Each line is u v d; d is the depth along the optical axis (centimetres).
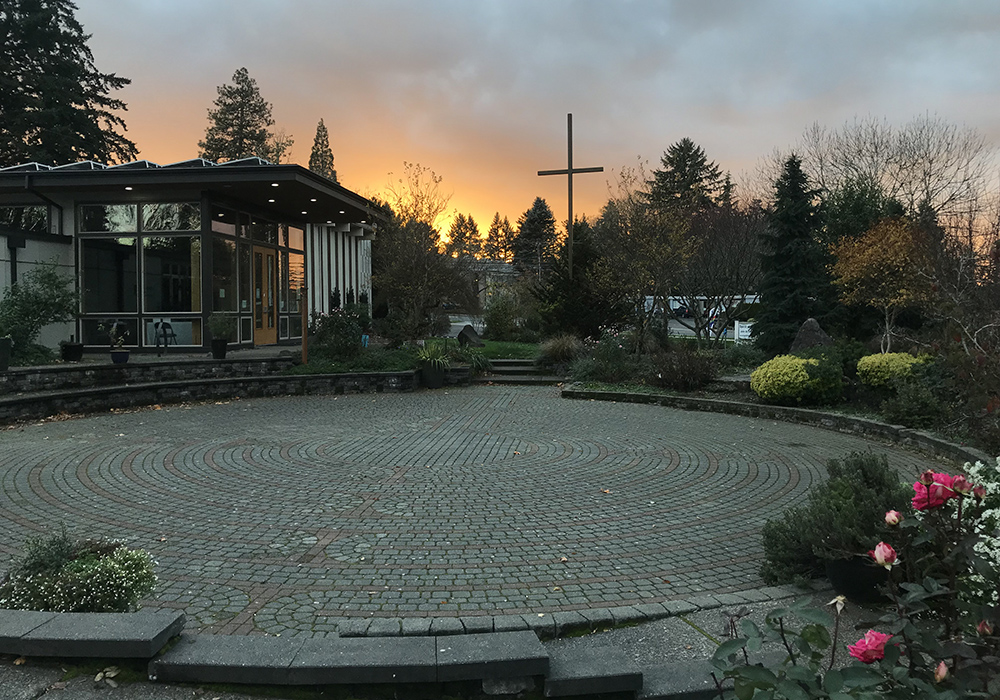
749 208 2381
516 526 559
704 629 362
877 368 1125
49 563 358
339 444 905
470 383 1661
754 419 1163
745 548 514
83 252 1609
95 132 3036
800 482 719
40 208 1631
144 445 884
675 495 663
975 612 216
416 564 470
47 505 605
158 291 1602
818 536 397
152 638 292
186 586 426
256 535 528
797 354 1278
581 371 1560
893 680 194
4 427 1004
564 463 801
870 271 1644
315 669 285
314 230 2230
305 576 445
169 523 557
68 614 316
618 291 1984
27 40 2892
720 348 2028
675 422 1122
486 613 393
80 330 1598
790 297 1958
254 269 1823
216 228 1639
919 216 1988
